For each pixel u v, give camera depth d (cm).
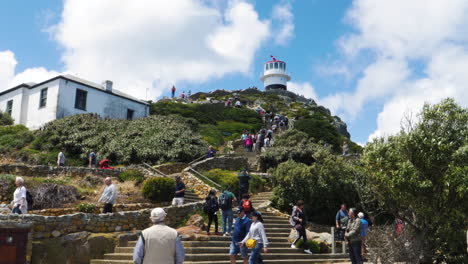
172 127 2792
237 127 4312
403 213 1283
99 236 1193
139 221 1343
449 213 1143
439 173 1165
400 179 1146
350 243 1070
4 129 2780
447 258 1202
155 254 538
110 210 1305
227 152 3033
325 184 1906
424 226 1204
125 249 1170
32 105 3019
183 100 6253
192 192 1886
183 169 2239
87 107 3042
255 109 5775
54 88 2888
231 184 1978
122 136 2634
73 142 2558
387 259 1095
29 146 2569
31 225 1023
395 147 1239
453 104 1237
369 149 1280
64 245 1130
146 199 1634
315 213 1959
